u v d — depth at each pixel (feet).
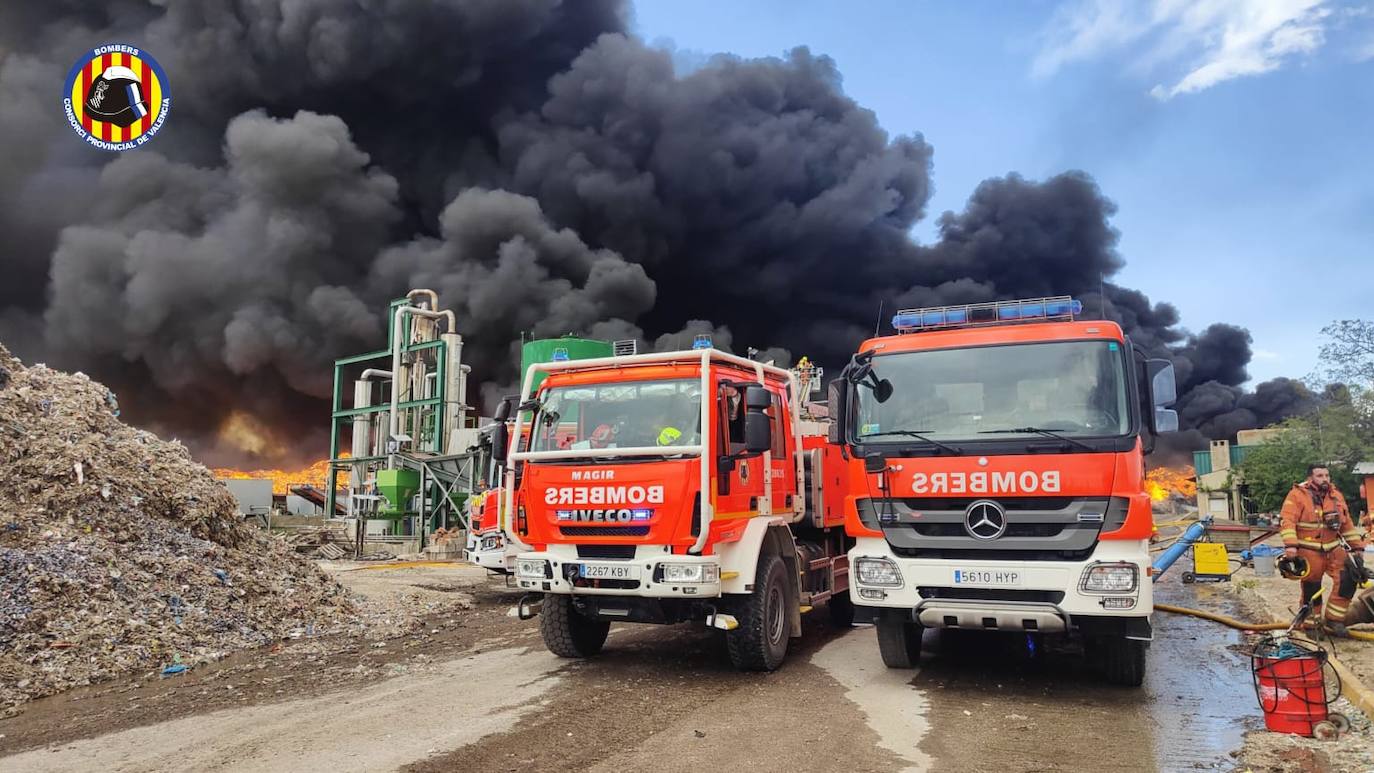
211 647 30.30
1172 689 23.18
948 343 23.67
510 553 30.83
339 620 36.86
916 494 22.41
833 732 19.02
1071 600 20.47
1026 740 18.35
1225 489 155.94
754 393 24.32
